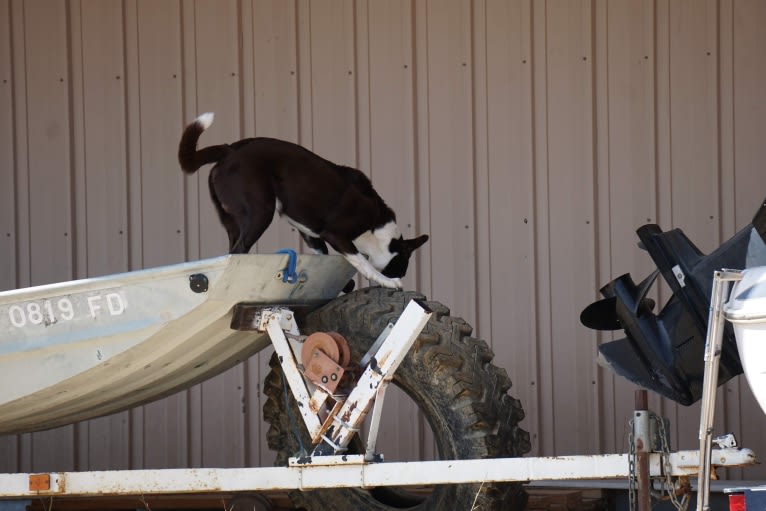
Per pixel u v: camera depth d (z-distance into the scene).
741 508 5.13
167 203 10.72
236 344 7.35
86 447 10.53
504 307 10.12
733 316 5.23
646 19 10.04
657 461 5.65
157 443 10.45
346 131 10.51
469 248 10.23
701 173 9.86
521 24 10.27
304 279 6.98
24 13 10.94
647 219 9.94
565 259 10.05
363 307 6.90
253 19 10.73
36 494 6.51
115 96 10.86
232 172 8.41
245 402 10.34
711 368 5.18
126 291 6.61
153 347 6.74
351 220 8.61
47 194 10.88
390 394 10.08
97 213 10.81
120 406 7.79
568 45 10.16
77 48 10.93
